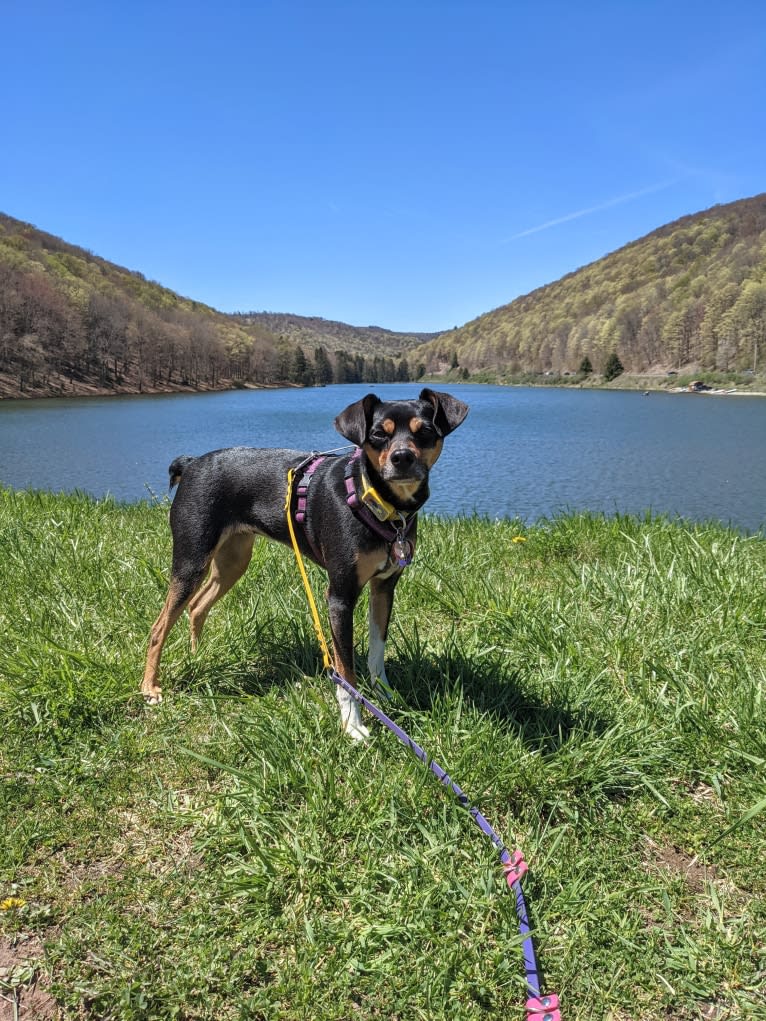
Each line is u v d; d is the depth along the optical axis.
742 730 1.15
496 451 8.27
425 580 1.79
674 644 1.44
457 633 1.54
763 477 6.10
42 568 1.80
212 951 0.82
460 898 0.89
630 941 0.84
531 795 1.05
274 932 0.85
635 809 1.05
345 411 1.17
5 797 1.03
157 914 0.87
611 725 1.20
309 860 0.93
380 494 1.15
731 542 2.14
